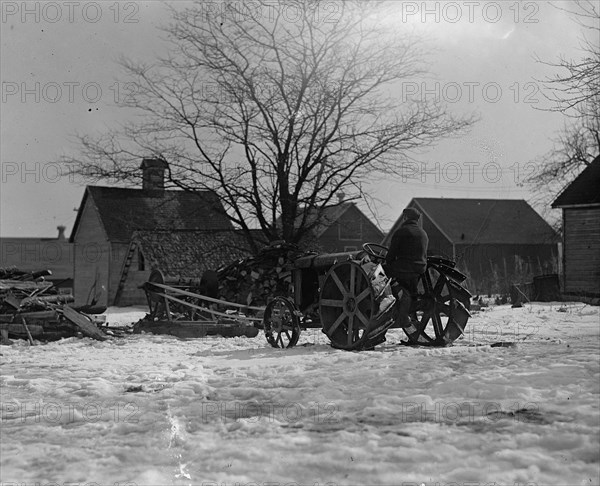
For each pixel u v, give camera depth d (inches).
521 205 2829.7
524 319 897.5
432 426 270.8
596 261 1510.8
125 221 2273.6
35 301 780.0
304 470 223.9
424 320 575.2
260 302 760.3
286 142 1363.2
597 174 1549.0
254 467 228.8
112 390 384.2
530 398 305.9
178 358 548.7
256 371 431.2
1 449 259.3
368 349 553.9
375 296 538.0
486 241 2669.8
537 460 221.8
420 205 2768.2
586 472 212.4
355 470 221.5
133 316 1417.3
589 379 333.7
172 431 279.9
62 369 487.8
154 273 851.4
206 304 803.4
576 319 887.1
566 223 1550.2
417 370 392.2
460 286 574.6
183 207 2333.9
